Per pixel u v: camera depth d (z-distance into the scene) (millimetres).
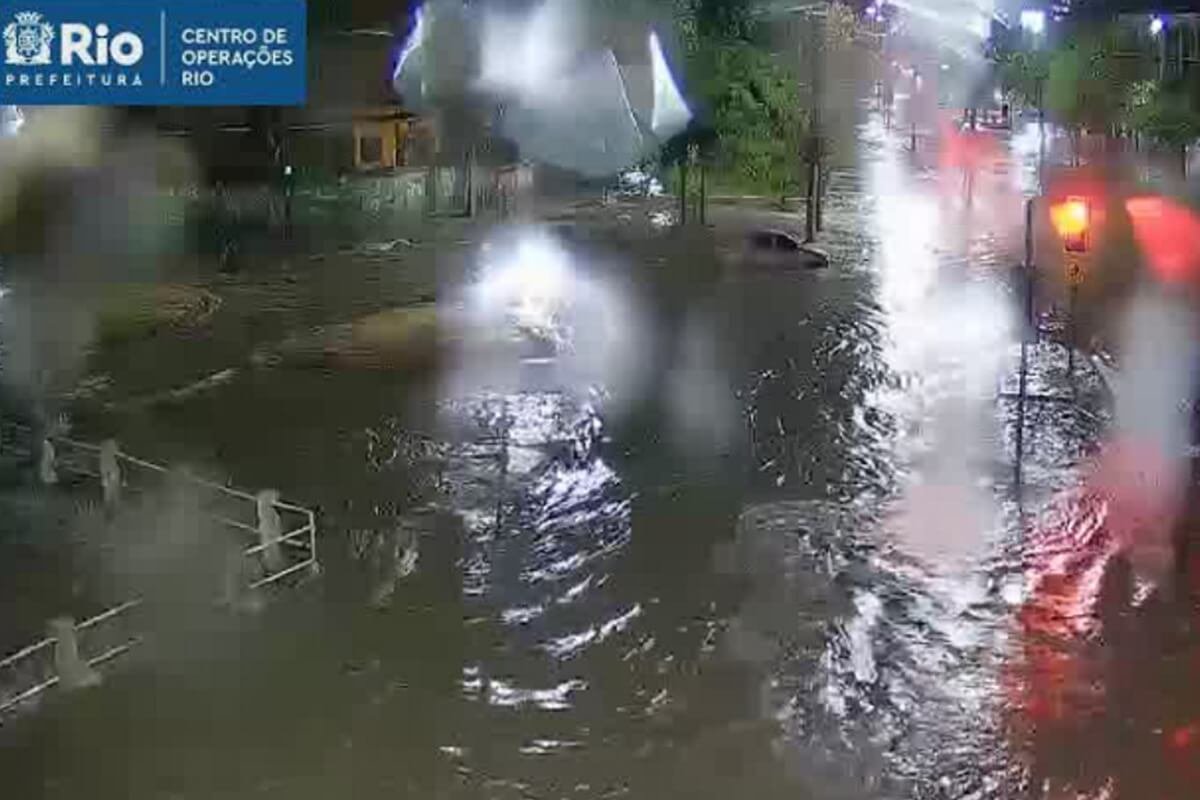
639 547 16922
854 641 14242
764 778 11703
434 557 16578
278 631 14484
